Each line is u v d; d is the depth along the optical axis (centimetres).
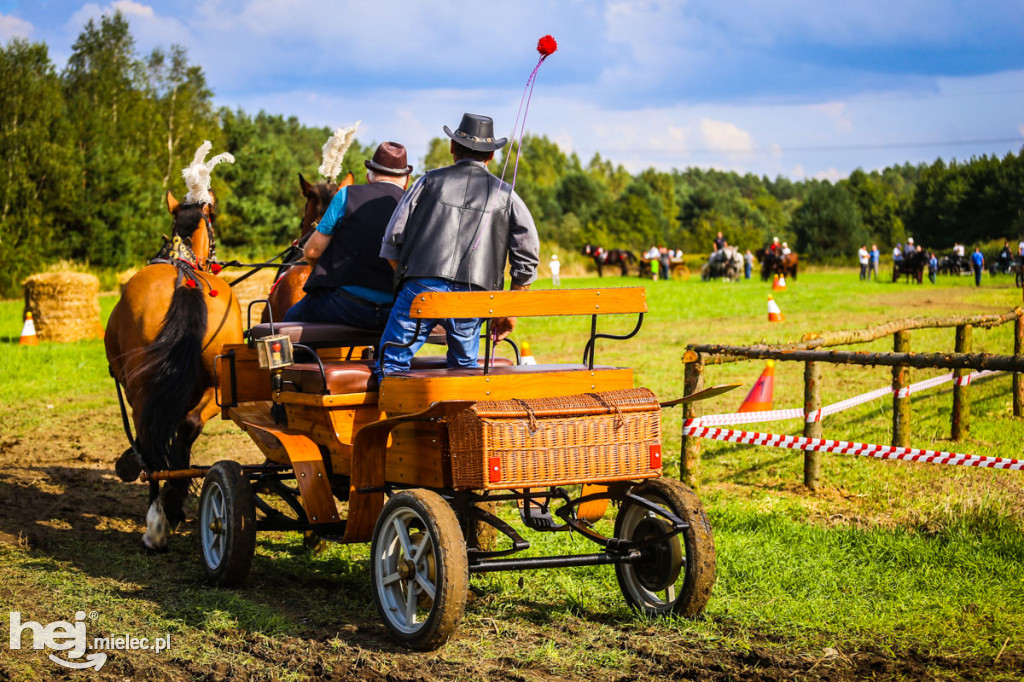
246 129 5988
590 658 420
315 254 548
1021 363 625
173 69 5838
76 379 1398
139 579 534
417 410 430
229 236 5788
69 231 4344
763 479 782
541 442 424
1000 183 7575
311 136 12138
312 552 604
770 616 471
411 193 471
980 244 7056
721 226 8894
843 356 707
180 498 606
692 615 460
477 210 470
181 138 5472
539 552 583
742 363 1440
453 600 407
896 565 556
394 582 450
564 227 8750
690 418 746
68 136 4366
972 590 509
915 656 422
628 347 1681
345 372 483
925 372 1274
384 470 469
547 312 434
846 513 670
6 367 1470
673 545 472
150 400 582
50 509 690
